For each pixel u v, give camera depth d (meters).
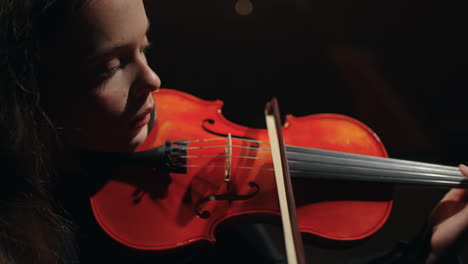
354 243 0.73
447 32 2.04
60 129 0.56
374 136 0.86
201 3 2.29
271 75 2.05
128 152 0.69
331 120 0.89
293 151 0.77
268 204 0.71
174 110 0.84
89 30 0.46
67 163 0.63
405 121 1.83
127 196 0.69
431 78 2.00
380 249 1.40
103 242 0.69
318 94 1.96
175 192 0.71
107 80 0.52
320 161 0.76
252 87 2.00
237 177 0.74
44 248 0.56
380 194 0.76
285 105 1.92
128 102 0.56
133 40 0.50
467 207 0.70
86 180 0.68
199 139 0.79
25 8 0.42
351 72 2.06
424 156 1.70
